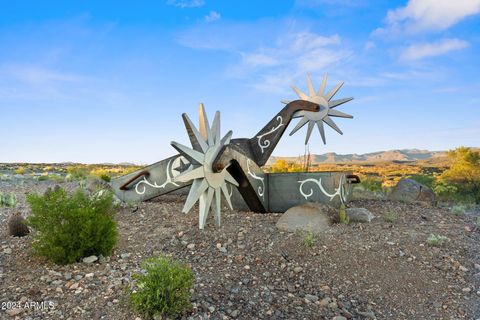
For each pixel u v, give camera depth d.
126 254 6.27
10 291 4.77
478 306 5.14
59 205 5.91
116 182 11.20
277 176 9.46
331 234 7.14
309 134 11.16
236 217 8.54
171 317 4.30
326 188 9.00
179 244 6.87
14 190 15.21
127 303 4.50
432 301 5.29
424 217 8.97
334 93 11.08
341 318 4.76
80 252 5.79
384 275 5.83
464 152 22.70
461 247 6.86
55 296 4.68
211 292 5.05
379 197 12.12
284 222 7.58
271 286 5.46
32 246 6.00
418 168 33.50
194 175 7.04
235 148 8.29
